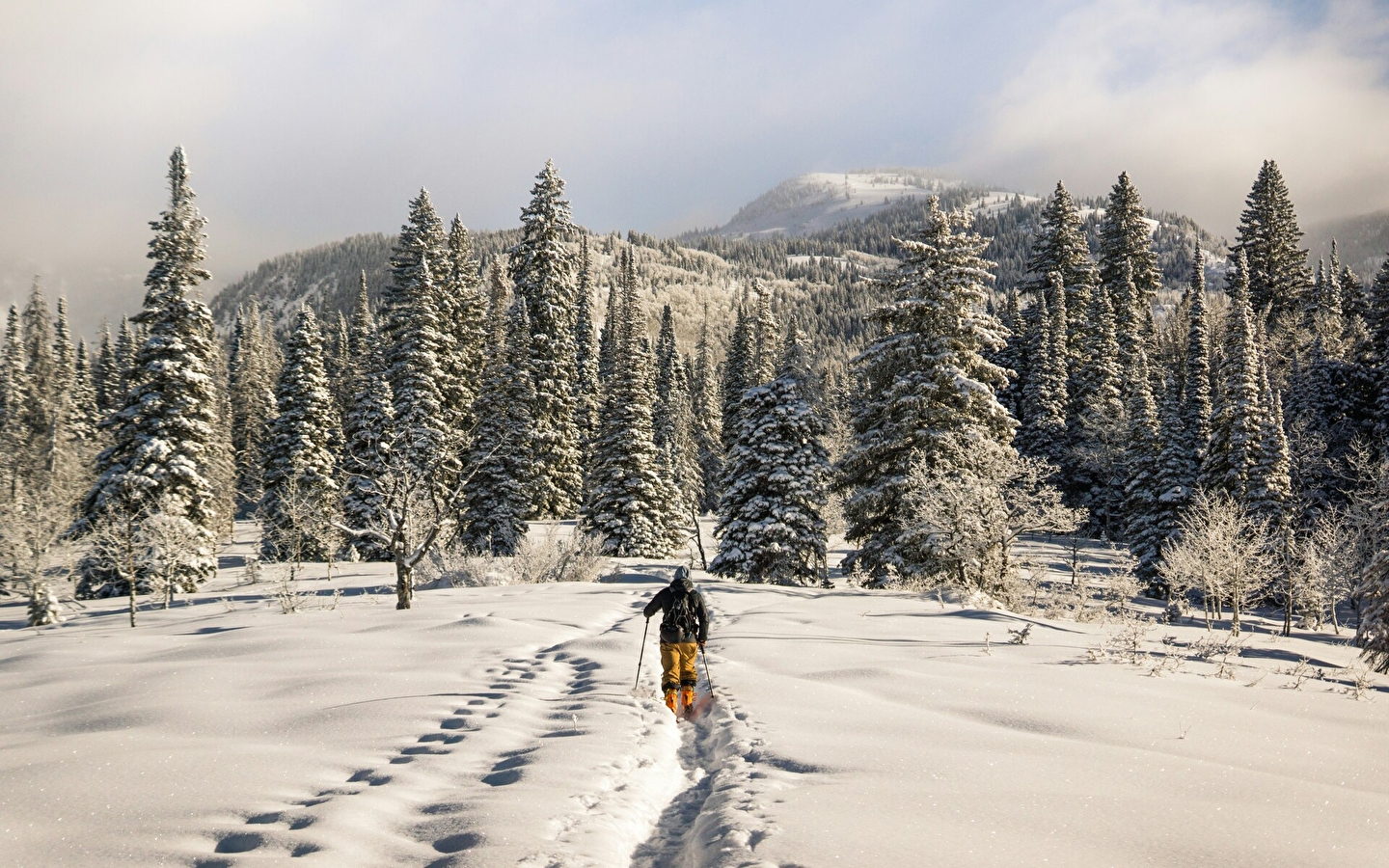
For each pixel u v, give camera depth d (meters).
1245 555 30.89
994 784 5.07
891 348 27.23
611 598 17.39
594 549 27.89
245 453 83.00
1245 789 5.09
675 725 6.98
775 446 30.67
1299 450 48.06
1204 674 9.77
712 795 5.03
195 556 31.33
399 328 45.09
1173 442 47.22
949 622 14.04
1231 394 44.84
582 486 60.50
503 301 68.44
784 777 5.24
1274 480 42.09
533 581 25.42
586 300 89.12
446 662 9.14
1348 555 35.84
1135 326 73.88
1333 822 4.56
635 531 43.03
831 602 17.61
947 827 4.33
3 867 3.93
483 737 6.20
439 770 5.45
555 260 48.12
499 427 40.84
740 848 4.06
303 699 7.40
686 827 4.81
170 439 33.75
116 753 5.72
